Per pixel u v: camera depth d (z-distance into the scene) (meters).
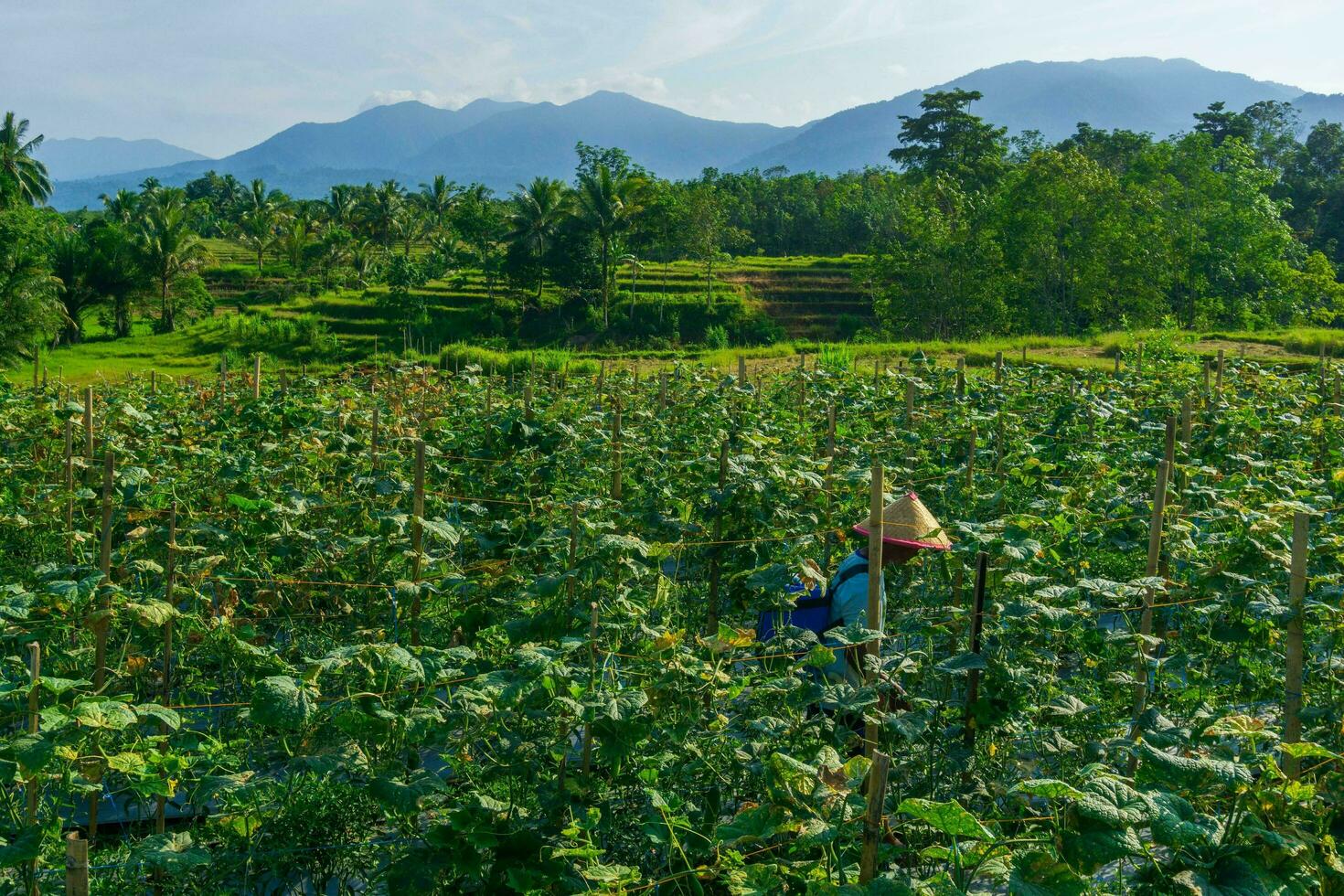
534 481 10.02
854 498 9.86
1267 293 59.44
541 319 82.75
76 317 71.88
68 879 3.57
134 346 68.88
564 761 4.83
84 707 4.22
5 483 10.57
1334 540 6.79
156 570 6.60
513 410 11.74
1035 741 5.17
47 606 6.38
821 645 5.19
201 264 82.19
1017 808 4.86
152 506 8.73
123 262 73.00
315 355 67.62
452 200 121.44
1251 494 8.49
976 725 5.27
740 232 105.31
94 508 9.58
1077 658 7.39
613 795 5.13
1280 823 3.62
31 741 4.22
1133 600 7.32
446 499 9.34
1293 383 16.61
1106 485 9.14
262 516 8.31
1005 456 11.36
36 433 12.05
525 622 5.89
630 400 15.92
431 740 5.00
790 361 37.16
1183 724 5.86
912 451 11.95
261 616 7.79
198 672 6.77
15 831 4.75
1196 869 3.38
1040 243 58.75
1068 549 8.05
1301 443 12.40
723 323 82.38
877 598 5.57
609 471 10.24
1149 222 57.53
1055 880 3.31
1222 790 4.01
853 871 3.99
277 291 93.31
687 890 4.53
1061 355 36.06
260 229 104.75
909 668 5.02
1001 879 3.49
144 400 15.70
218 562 7.41
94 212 114.19
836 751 4.88
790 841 4.24
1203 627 6.90
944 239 61.41
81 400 15.12
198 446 11.95
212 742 5.29
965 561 6.48
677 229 89.19
